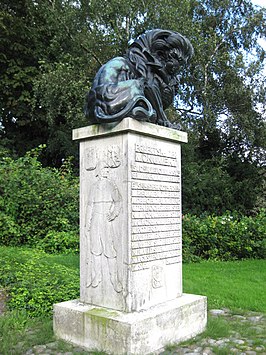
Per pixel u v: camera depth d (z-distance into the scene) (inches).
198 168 613.6
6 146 641.0
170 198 169.8
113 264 152.9
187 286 251.9
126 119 149.3
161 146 167.0
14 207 370.9
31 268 244.8
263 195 672.4
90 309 152.5
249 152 697.0
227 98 629.6
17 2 649.6
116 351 138.6
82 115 549.6
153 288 157.8
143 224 154.9
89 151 164.6
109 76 160.4
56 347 150.1
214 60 611.8
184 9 577.3
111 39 568.4
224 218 394.6
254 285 260.1
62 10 627.8
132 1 561.9
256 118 656.4
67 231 374.3
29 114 641.0
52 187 394.6
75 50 624.7
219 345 151.7
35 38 639.8
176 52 176.2
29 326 174.6
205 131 650.2
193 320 163.2
